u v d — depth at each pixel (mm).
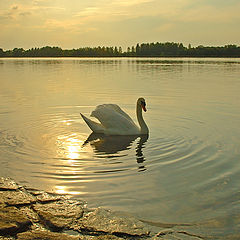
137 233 5039
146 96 17719
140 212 5637
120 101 16297
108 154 8539
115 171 7348
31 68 46781
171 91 19625
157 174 7199
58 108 14469
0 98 17234
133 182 6777
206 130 10734
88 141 9805
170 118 12531
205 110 13844
